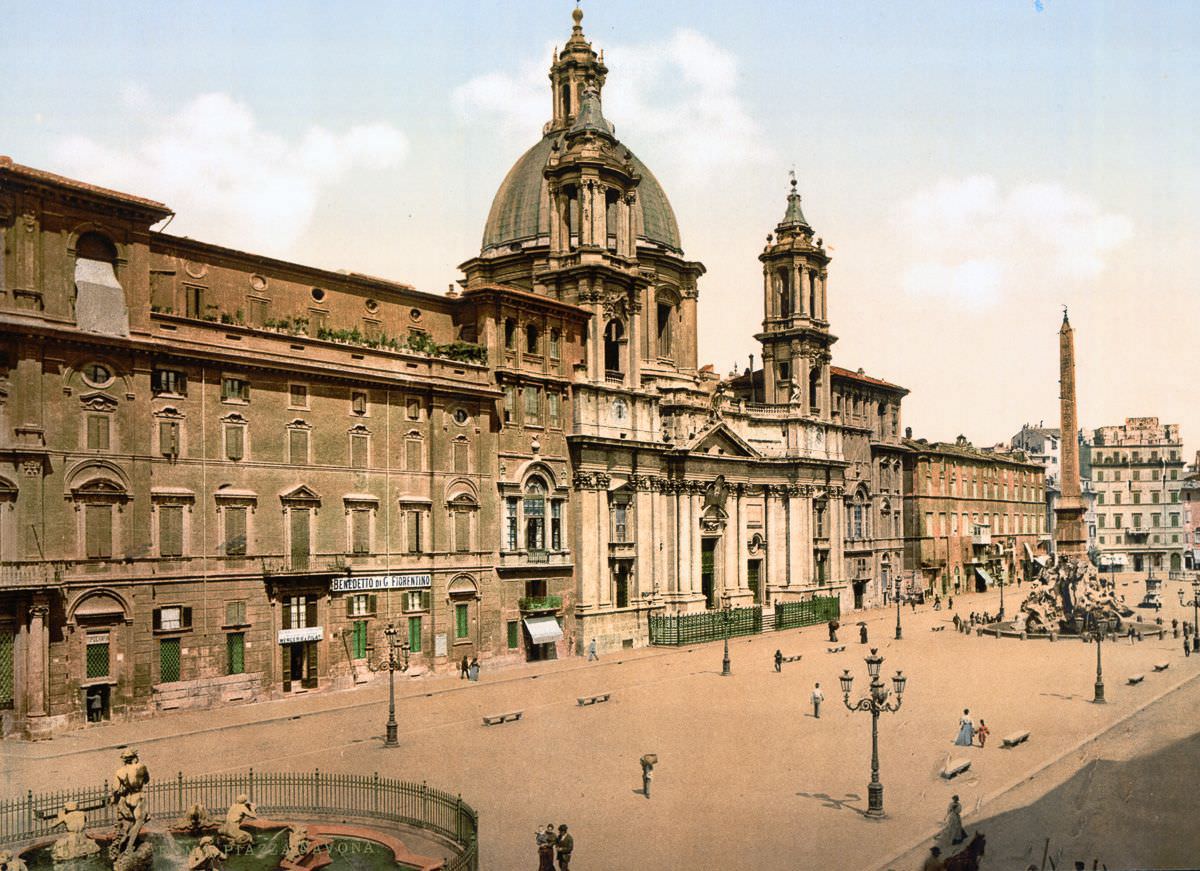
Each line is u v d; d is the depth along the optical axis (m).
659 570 80.38
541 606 66.81
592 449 72.50
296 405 53.88
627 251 78.00
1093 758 40.66
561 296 75.50
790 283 100.19
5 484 42.75
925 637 82.12
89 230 46.12
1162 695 54.59
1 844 29.91
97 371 46.12
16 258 43.69
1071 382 83.25
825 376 102.75
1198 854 29.53
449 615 60.84
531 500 68.12
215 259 54.53
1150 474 150.38
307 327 57.31
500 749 41.41
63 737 42.91
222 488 50.44
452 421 61.69
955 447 133.62
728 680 59.81
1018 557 146.75
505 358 66.62
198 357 49.47
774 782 36.84
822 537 100.62
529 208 86.56
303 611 53.44
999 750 41.91
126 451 46.66
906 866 28.03
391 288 63.25
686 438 83.50
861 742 43.31
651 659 69.19
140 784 29.25
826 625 92.50
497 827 31.23
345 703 51.09
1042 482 159.38
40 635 43.03
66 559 44.38
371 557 56.75
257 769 37.91
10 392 43.47
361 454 56.72
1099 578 90.75
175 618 48.16
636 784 36.34
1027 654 71.06
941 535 124.00
